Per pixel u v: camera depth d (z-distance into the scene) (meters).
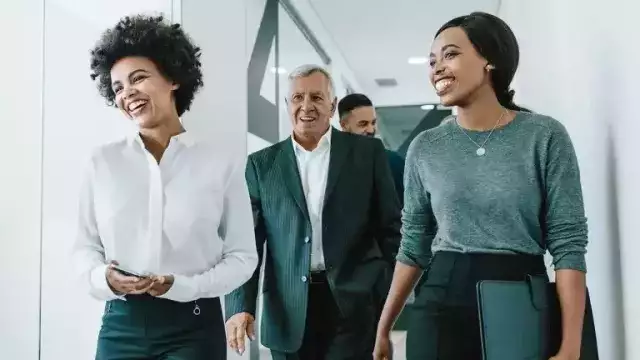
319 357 2.00
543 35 2.71
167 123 1.50
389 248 2.06
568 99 2.08
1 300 2.49
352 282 2.00
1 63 2.54
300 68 2.15
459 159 1.38
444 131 1.44
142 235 1.43
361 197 2.05
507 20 4.60
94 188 1.46
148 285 1.32
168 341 1.38
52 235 2.48
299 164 2.10
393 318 1.60
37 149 2.50
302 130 2.09
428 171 1.43
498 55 1.36
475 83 1.36
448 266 1.35
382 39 5.83
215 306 1.47
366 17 5.27
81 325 2.44
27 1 2.54
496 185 1.32
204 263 1.47
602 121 1.56
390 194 2.09
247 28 3.53
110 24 2.48
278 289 2.01
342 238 2.01
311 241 2.01
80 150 2.47
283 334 1.98
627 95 1.33
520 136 1.32
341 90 6.31
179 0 2.46
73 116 2.48
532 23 3.14
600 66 1.57
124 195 1.44
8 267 2.49
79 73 2.49
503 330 1.21
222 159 1.53
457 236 1.36
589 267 1.79
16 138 2.52
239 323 1.96
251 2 3.75
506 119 1.37
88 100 2.47
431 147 1.44
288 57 4.68
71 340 2.45
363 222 2.05
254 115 3.79
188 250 1.44
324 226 2.01
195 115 2.52
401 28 5.55
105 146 1.50
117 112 2.44
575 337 1.19
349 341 1.96
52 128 2.49
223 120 2.70
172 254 1.43
